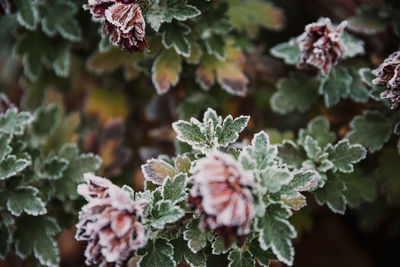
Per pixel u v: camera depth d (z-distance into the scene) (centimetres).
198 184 44
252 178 45
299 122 64
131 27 49
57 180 56
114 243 44
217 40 57
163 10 52
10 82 76
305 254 72
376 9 60
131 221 45
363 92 56
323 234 73
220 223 43
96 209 45
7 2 56
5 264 67
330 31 51
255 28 62
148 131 67
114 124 65
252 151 47
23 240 55
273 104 59
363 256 72
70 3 60
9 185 53
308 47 52
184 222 49
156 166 49
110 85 69
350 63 58
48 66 63
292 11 68
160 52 55
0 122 54
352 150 52
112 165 63
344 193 54
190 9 52
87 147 64
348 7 64
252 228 48
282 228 46
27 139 58
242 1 62
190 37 56
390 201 58
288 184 48
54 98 67
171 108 64
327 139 55
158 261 48
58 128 61
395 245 71
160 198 48
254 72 64
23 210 54
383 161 58
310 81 59
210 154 45
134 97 69
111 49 58
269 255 49
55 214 57
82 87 69
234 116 63
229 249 49
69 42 63
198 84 62
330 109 59
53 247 54
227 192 43
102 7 49
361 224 67
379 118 55
